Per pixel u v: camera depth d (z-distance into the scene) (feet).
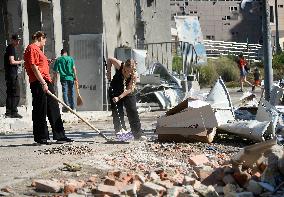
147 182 19.85
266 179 19.75
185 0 205.98
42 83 32.65
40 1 64.90
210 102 36.99
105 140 35.24
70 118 53.93
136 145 32.32
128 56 73.97
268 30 42.96
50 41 66.13
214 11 208.54
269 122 32.53
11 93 46.80
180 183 20.29
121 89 35.91
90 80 69.26
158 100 70.59
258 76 103.71
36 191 19.58
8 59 45.96
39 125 33.27
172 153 29.32
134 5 82.79
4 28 63.16
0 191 19.42
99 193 18.78
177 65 108.68
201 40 140.26
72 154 28.43
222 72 134.00
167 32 100.68
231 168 21.12
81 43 69.67
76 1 70.13
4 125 44.52
